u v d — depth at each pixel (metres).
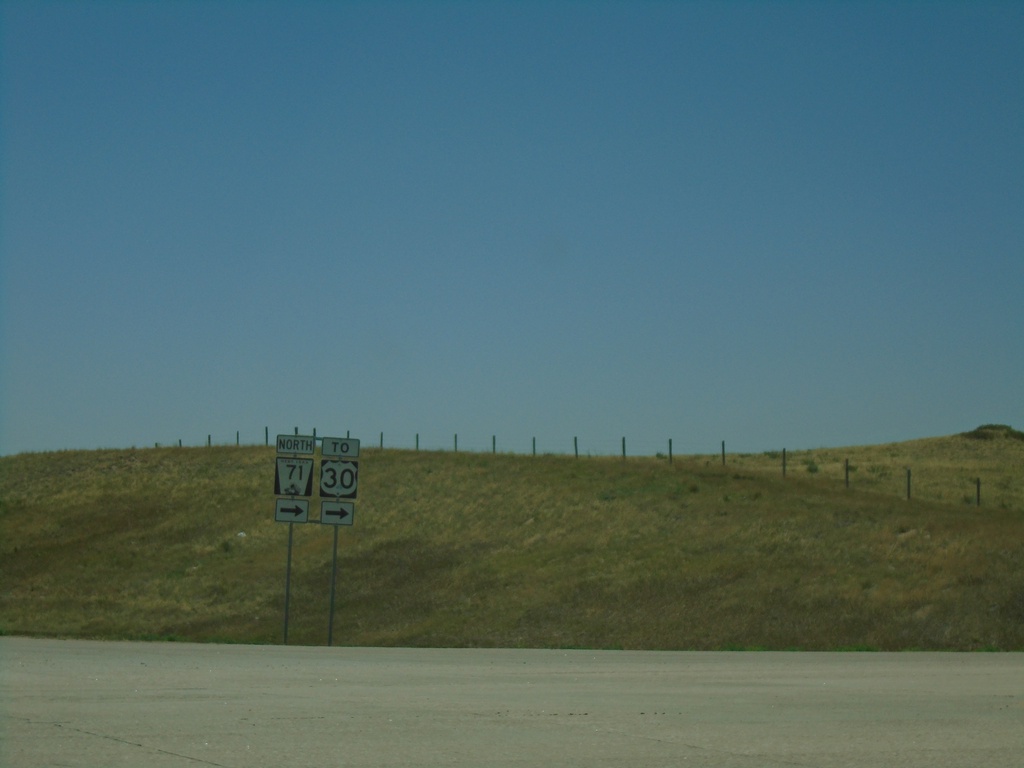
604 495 57.31
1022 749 9.77
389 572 48.19
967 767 8.80
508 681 15.52
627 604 38.06
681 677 16.72
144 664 16.98
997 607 33.94
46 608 46.44
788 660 21.23
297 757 8.67
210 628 40.59
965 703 13.37
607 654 22.97
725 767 8.62
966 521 45.59
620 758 8.96
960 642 31.47
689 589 38.94
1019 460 85.56
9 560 58.66
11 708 11.31
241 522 61.12
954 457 88.06
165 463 78.06
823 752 9.42
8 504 71.75
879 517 47.56
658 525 50.19
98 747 8.95
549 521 53.75
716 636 33.41
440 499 60.72
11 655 18.33
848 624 33.62
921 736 10.46
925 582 37.19
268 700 12.41
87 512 67.50
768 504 51.78
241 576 49.97
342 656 20.47
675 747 9.56
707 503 53.16
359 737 9.77
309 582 47.75
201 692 13.08
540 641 34.56
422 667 17.92
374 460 71.88
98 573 54.31
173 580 51.00
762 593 37.47
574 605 38.75
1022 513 51.12
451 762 8.62
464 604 41.28
